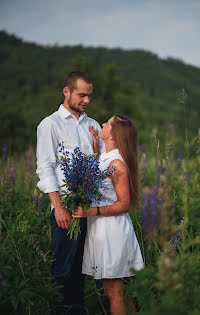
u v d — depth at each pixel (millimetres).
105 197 2328
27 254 2549
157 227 1794
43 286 2117
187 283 1676
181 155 3912
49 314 2197
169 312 1487
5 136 17875
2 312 2035
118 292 2227
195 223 2764
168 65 185000
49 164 2375
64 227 2299
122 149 2350
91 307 2602
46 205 3697
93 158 2236
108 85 30469
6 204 3924
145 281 1775
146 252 2680
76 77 2443
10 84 103625
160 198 1796
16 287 1888
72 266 2395
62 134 2459
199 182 3014
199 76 167625
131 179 2379
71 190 2188
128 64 180250
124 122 2398
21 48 144250
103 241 2256
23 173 5246
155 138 3082
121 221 2334
